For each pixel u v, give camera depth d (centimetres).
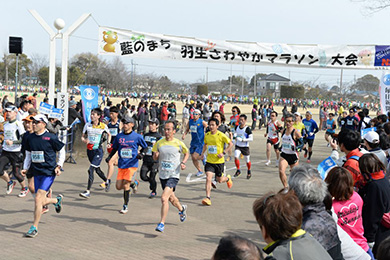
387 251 226
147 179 930
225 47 1336
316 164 1512
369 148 620
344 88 10506
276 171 1336
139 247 624
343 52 1344
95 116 940
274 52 1344
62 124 1291
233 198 964
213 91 11662
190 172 1280
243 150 1173
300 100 8581
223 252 203
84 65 8925
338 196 389
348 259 362
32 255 578
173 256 591
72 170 1230
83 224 732
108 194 970
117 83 9294
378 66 1333
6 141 856
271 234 268
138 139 800
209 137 884
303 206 322
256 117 3073
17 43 1409
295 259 260
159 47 1314
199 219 787
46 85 9119
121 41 1300
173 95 8481
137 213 816
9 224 711
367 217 459
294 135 937
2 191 942
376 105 8300
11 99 4822
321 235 309
